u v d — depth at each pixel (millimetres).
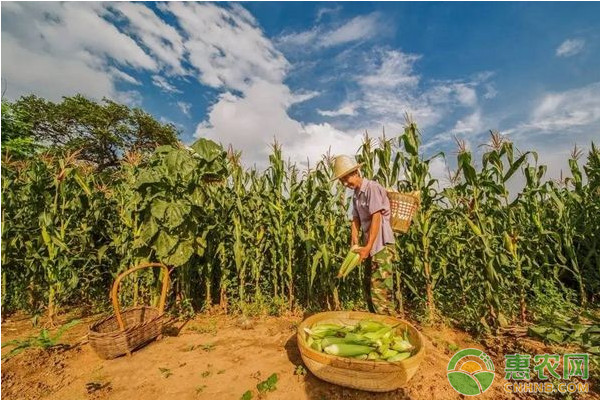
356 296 5125
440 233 4719
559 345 3445
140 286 5062
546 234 4527
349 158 3707
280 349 3523
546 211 5617
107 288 5887
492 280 3869
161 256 3736
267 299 5105
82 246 4898
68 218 4652
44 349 3432
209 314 4816
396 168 4477
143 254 4172
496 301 3895
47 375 2979
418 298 4645
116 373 3021
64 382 2867
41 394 2682
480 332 3924
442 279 5086
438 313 4535
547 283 4492
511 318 4316
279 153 4848
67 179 4742
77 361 3266
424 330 4129
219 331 4102
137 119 28625
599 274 4727
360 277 4945
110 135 26188
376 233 3537
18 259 4727
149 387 2791
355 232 4105
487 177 4375
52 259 4195
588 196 4852
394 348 2906
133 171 5035
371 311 4070
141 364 3189
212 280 5543
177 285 4898
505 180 4102
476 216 4098
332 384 2783
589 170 4688
